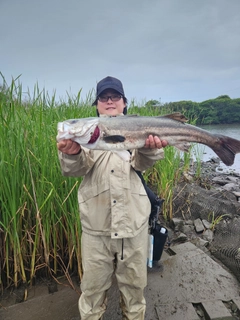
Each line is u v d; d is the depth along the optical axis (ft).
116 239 7.03
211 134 9.35
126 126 7.61
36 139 10.02
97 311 7.62
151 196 10.14
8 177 9.36
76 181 9.86
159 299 9.26
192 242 13.15
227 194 18.56
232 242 12.65
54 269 10.48
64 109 13.16
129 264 7.29
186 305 8.95
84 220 7.23
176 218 15.42
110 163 7.09
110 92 8.45
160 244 10.39
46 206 9.95
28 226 10.34
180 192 17.48
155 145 7.16
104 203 6.96
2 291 9.86
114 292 9.65
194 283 10.01
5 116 9.70
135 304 7.74
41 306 9.21
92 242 7.11
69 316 8.77
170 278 10.32
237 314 8.61
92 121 6.84
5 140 9.07
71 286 10.16
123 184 6.96
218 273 10.55
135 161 7.52
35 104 11.00
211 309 8.70
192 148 23.90
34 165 9.89
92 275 7.23
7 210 9.28
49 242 10.53
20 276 10.12
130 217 6.94
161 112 23.34
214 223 14.40
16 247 9.75
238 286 9.84
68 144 6.38
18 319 8.70
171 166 17.12
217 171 29.94
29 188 9.82
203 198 17.04
